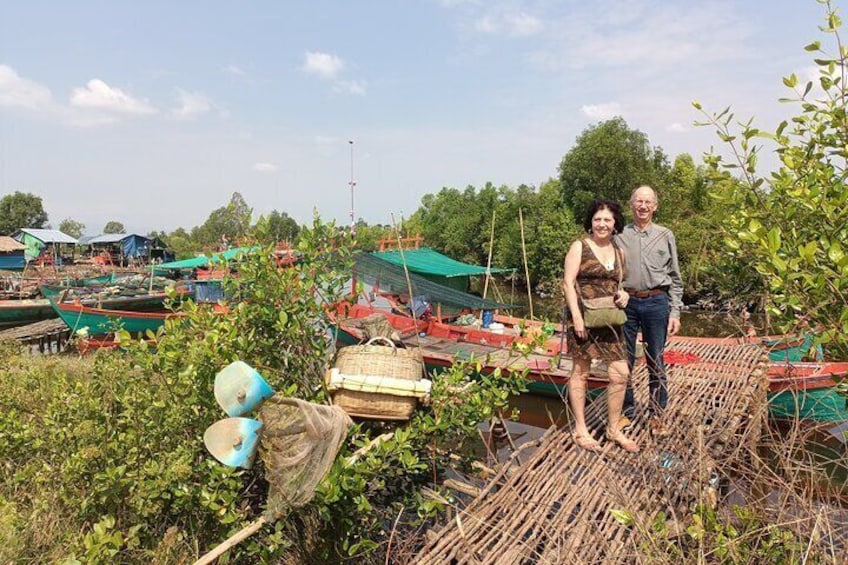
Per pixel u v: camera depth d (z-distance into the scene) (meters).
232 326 4.54
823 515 2.73
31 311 23.09
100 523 3.93
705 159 3.85
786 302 3.12
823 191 3.31
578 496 3.99
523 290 39.66
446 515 4.74
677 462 3.96
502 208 46.81
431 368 11.77
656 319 5.09
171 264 28.62
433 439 4.71
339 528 4.28
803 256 2.92
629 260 5.13
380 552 4.43
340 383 4.15
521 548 3.50
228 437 3.33
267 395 3.34
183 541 4.38
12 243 50.09
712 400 5.36
